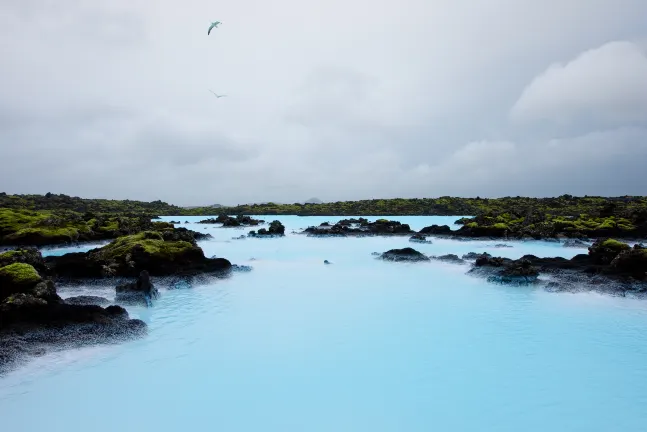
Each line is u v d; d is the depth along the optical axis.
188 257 19.08
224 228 51.56
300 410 7.46
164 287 16.28
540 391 8.11
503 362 9.44
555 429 6.88
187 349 10.20
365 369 9.10
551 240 34.53
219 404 7.65
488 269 19.00
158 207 90.38
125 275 16.80
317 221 65.50
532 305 14.09
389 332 11.45
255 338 11.00
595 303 14.24
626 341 10.68
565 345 10.43
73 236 30.94
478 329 11.68
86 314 11.03
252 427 6.94
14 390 8.01
